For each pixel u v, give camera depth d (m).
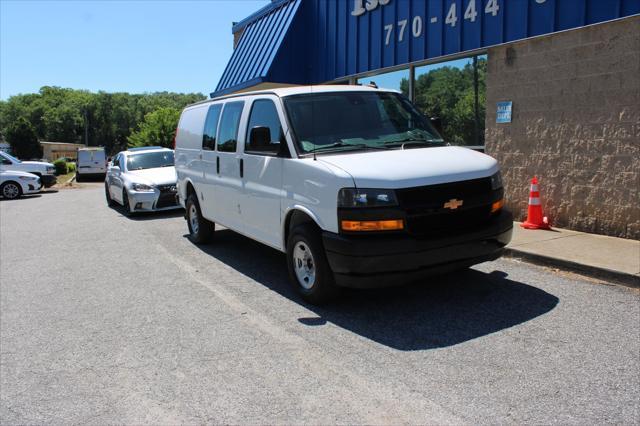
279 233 5.83
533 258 6.59
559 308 5.02
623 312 4.88
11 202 19.19
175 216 12.43
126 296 6.16
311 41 13.84
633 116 7.22
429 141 5.87
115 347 4.65
